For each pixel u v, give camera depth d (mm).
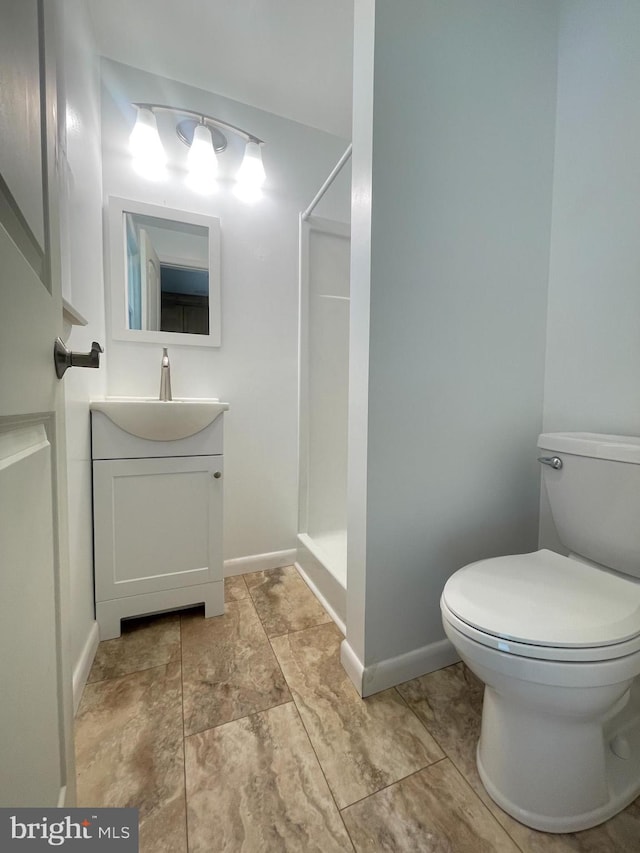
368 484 1015
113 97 1522
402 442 1049
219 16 1347
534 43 1176
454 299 1094
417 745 893
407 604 1093
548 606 746
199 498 1395
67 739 593
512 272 1195
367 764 844
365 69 963
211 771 826
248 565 1826
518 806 737
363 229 991
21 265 416
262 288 1808
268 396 1845
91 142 1345
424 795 781
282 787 792
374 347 987
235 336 1764
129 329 1568
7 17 377
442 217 1052
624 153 1061
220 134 1684
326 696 1039
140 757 857
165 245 1619
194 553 1395
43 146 521
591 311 1158
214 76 1604
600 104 1112
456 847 690
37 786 452
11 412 386
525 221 1207
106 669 1142
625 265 1070
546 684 655
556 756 723
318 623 1390
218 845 691
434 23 1000
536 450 1299
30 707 435
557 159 1240
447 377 1102
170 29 1391
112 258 1524
